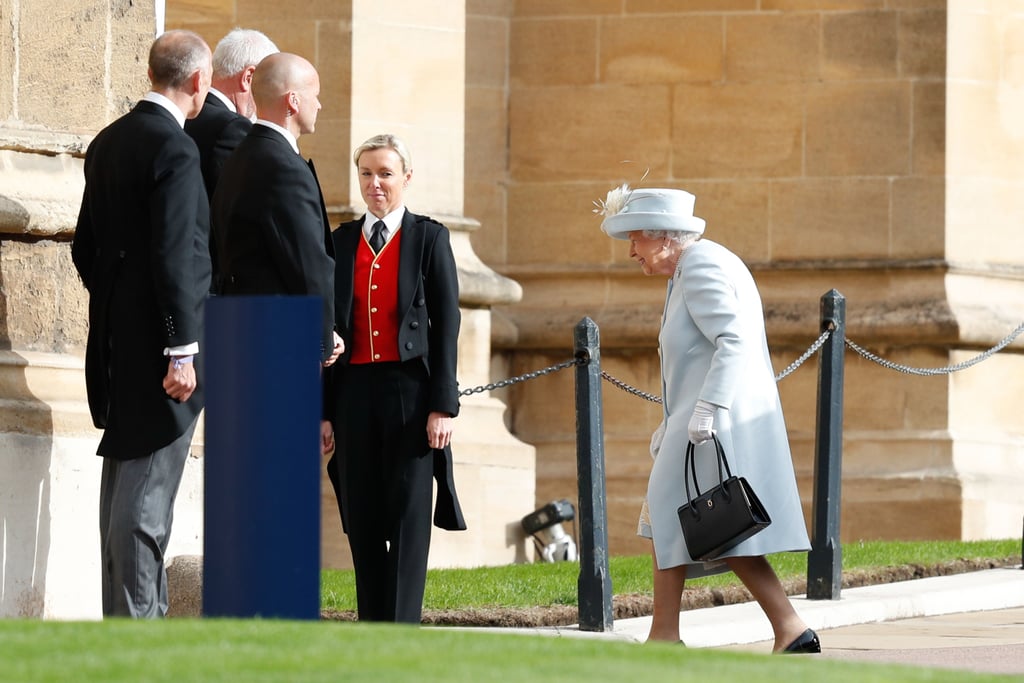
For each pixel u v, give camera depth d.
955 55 54.06
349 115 45.94
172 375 26.08
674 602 27.80
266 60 27.09
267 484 18.39
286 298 18.31
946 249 53.69
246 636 18.17
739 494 26.31
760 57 54.72
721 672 18.22
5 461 29.66
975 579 39.88
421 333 28.22
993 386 53.91
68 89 32.25
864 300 53.75
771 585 27.70
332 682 16.09
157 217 26.02
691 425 26.88
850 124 54.25
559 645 19.86
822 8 54.38
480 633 20.73
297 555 18.53
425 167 46.84
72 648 17.98
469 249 47.81
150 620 20.70
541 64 55.62
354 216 45.78
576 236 55.19
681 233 27.80
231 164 26.94
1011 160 54.75
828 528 36.16
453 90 47.31
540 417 54.59
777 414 27.61
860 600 35.75
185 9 46.84
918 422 53.06
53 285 31.59
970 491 51.97
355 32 46.06
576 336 32.47
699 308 27.17
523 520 47.03
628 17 55.25
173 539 33.03
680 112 54.97
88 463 31.05
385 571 28.33
